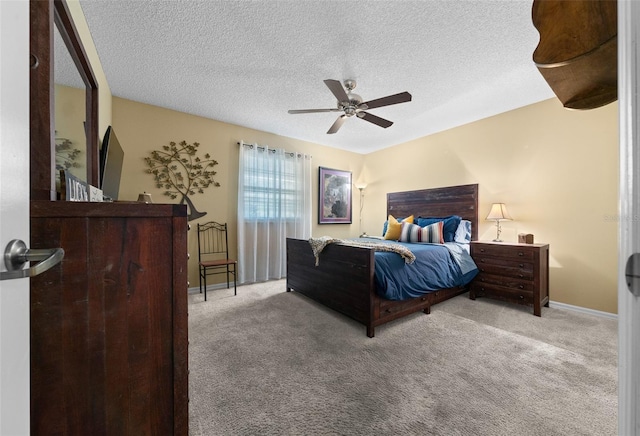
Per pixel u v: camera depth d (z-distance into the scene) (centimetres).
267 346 206
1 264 42
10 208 45
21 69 48
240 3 172
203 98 309
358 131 424
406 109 334
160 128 333
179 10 178
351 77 259
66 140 131
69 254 71
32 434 67
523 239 302
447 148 411
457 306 297
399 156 491
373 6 174
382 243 318
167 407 84
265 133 426
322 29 195
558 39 78
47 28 86
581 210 283
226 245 383
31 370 68
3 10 43
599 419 132
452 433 124
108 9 177
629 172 42
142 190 322
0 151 42
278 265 431
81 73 153
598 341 213
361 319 234
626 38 43
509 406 141
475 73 251
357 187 555
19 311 47
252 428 128
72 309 72
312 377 167
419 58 229
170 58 231
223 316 268
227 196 388
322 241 289
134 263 79
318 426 129
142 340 80
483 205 365
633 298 42
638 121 41
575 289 285
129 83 275
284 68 246
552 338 218
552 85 98
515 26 190
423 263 273
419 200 443
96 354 74
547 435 123
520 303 282
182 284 86
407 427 128
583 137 282
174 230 85
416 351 198
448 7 174
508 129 339
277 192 430
